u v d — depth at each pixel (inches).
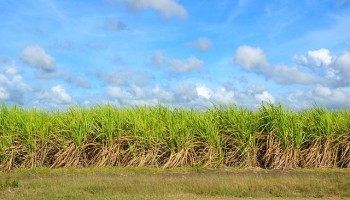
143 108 548.4
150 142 497.0
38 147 493.7
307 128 512.1
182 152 495.2
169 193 331.0
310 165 490.9
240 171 461.1
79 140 493.4
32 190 343.3
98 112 532.7
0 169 478.6
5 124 501.0
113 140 502.0
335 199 321.1
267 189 350.6
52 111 537.6
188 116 531.5
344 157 496.4
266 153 495.8
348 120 507.5
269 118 510.6
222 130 516.1
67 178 404.5
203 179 390.6
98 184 358.9
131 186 349.4
